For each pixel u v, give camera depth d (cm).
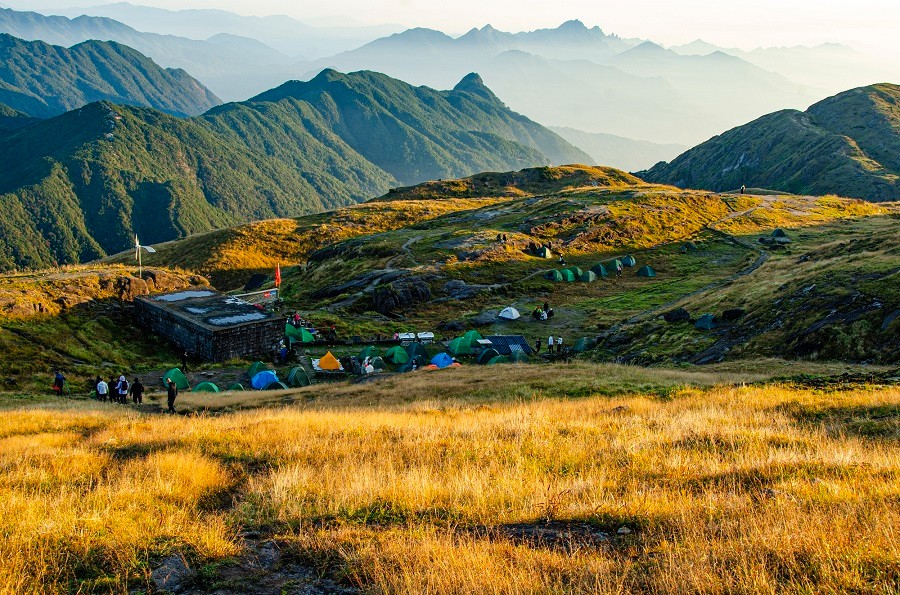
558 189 19788
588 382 3494
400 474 1425
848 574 740
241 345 5447
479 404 3103
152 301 6006
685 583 743
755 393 2612
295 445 1833
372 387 4075
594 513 1095
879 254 5219
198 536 1005
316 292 8881
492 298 8138
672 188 16162
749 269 8800
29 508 1111
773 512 1002
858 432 1780
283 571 895
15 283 5612
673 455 1545
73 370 4634
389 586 809
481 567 830
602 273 9169
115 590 826
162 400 3900
